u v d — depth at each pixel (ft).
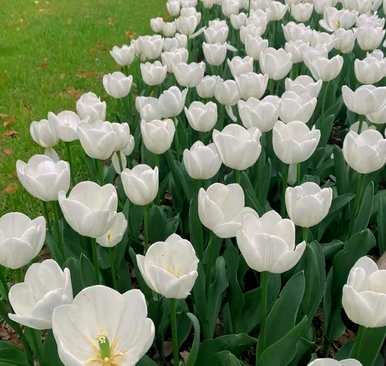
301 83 11.60
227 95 11.26
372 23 16.44
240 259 8.88
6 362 6.73
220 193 6.81
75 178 14.29
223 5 19.31
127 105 14.38
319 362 4.39
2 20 30.89
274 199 11.59
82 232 6.31
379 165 8.02
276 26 19.66
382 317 5.10
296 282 6.54
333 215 9.91
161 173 11.70
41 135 9.93
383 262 8.64
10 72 22.67
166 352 8.83
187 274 5.40
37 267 5.50
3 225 6.39
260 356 6.35
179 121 11.94
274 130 8.07
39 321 5.12
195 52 19.36
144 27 29.45
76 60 24.25
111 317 4.81
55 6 34.17
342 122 15.88
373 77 11.96
